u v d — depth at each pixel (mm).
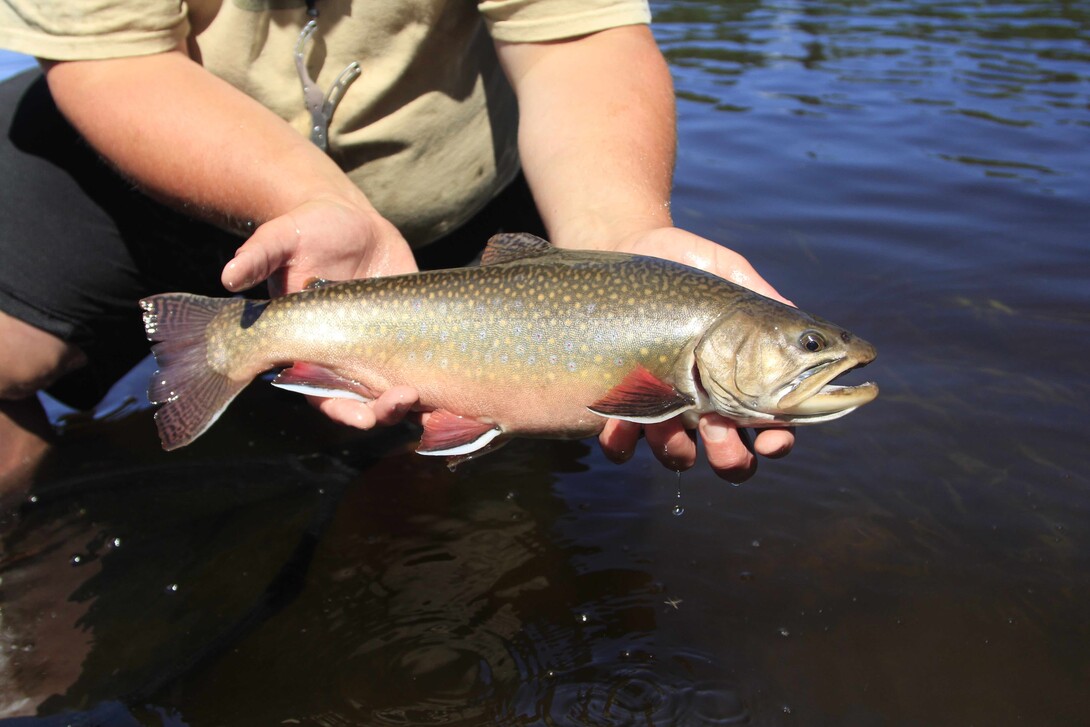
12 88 911
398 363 692
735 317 656
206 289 946
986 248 1219
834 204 1361
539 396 676
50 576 790
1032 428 907
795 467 886
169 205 804
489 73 920
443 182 918
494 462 932
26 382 903
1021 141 1552
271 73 846
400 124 871
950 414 932
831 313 1090
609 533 819
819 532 807
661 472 902
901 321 1073
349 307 696
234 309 718
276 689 666
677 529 820
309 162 773
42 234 866
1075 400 937
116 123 772
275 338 705
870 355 665
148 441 983
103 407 1045
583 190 778
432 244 1004
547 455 939
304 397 1063
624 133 800
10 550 823
